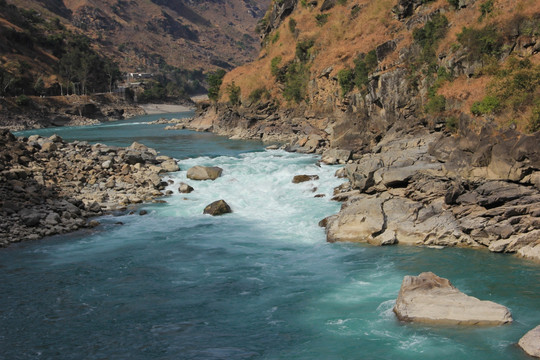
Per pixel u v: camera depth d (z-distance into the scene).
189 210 35.66
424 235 27.72
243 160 51.06
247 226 32.12
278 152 57.31
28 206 33.81
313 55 75.12
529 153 27.09
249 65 101.00
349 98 60.53
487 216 27.23
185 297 22.09
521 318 19.08
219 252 27.58
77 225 32.09
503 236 26.20
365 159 36.19
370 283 22.94
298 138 68.19
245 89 87.50
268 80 84.69
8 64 163.25
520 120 30.09
